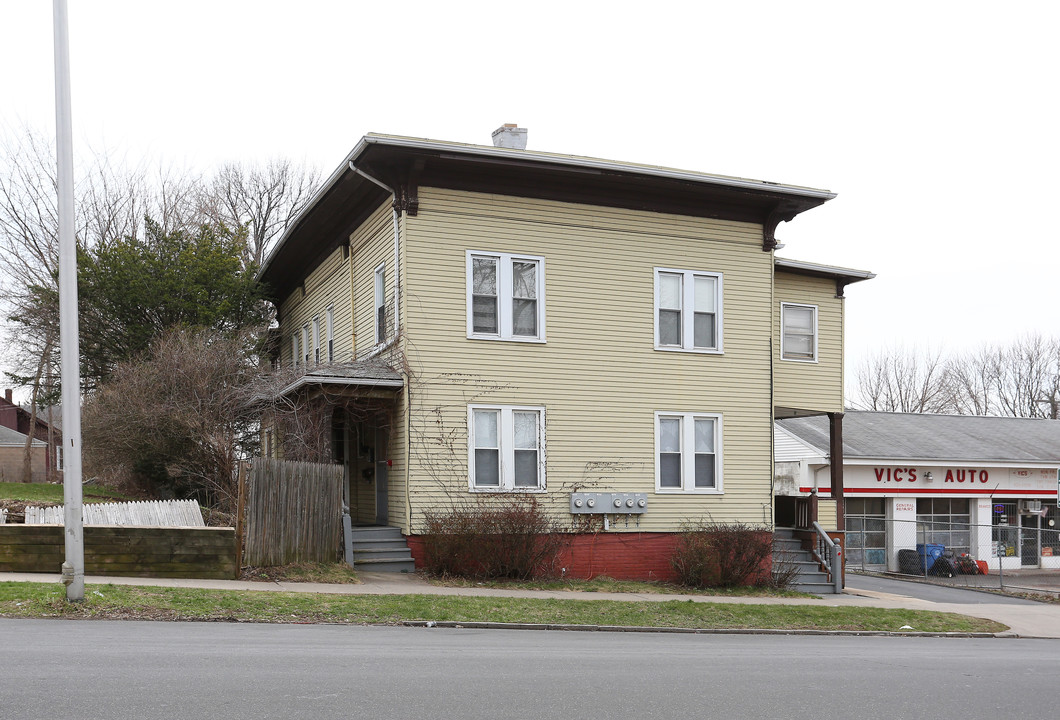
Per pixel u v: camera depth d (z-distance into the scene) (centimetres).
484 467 1914
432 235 1878
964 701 924
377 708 746
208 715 695
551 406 1956
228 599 1297
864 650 1311
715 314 2127
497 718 735
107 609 1182
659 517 2038
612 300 2022
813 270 2320
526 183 1959
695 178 1998
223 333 2586
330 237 2427
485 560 1777
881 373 6719
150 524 1647
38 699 720
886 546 3228
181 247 2831
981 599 2239
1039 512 3444
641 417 2033
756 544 1983
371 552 1802
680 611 1565
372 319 2067
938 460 3256
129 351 2600
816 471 3130
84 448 2391
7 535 1440
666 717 772
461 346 1891
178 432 2139
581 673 955
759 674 1012
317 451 1894
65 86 1175
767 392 2161
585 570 1964
